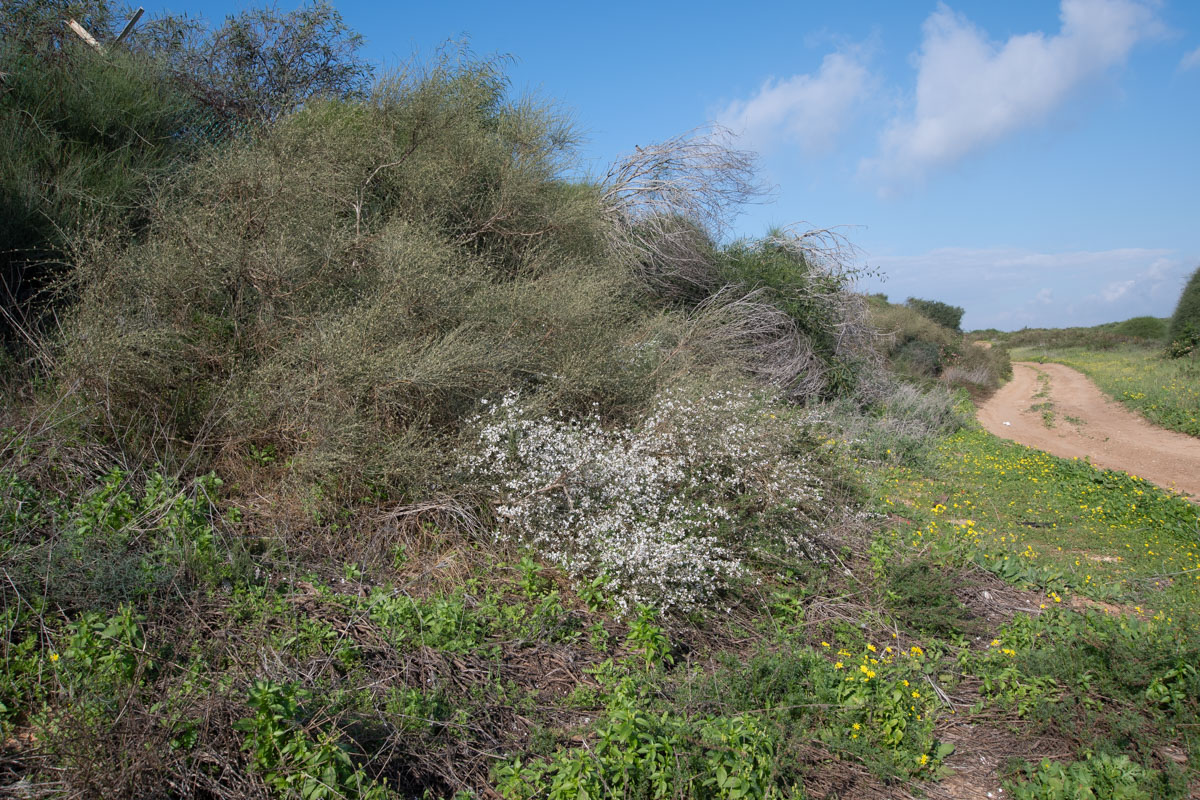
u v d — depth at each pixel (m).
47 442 4.07
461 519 4.73
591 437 5.35
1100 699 4.12
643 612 4.10
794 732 3.47
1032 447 15.04
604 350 6.27
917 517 7.33
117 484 3.97
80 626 2.92
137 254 5.09
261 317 5.14
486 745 3.08
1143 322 43.34
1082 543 7.61
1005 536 7.32
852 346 13.16
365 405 4.93
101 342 4.34
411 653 3.49
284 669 3.07
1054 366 33.06
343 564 4.18
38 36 7.39
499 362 5.41
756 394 8.16
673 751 2.98
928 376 24.30
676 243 10.88
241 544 3.86
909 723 3.74
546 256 7.39
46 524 3.62
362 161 6.96
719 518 5.35
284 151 5.88
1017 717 4.03
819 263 13.12
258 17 9.34
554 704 3.45
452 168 7.27
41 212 5.43
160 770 2.40
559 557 4.60
